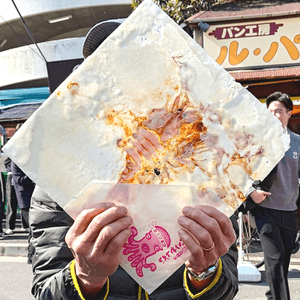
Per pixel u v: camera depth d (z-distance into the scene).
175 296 1.03
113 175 0.72
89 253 0.69
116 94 0.73
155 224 0.73
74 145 0.72
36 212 1.07
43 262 1.01
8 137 7.36
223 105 0.73
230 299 0.96
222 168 0.73
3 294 3.64
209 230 0.70
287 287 2.62
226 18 6.02
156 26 0.73
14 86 14.81
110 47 0.72
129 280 1.03
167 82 0.73
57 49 13.42
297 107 6.16
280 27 5.93
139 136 0.73
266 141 0.73
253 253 4.70
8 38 16.53
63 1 14.13
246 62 6.12
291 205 2.63
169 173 0.74
